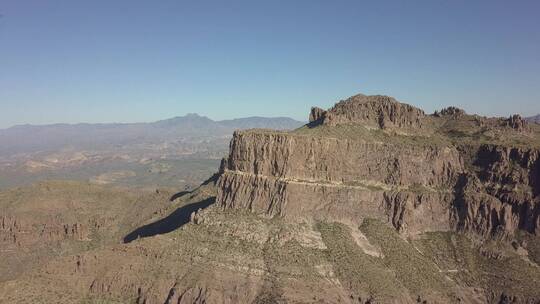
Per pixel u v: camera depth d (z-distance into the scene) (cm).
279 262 17325
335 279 17238
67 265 17000
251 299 16175
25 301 15262
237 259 17425
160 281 16862
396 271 18362
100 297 16488
